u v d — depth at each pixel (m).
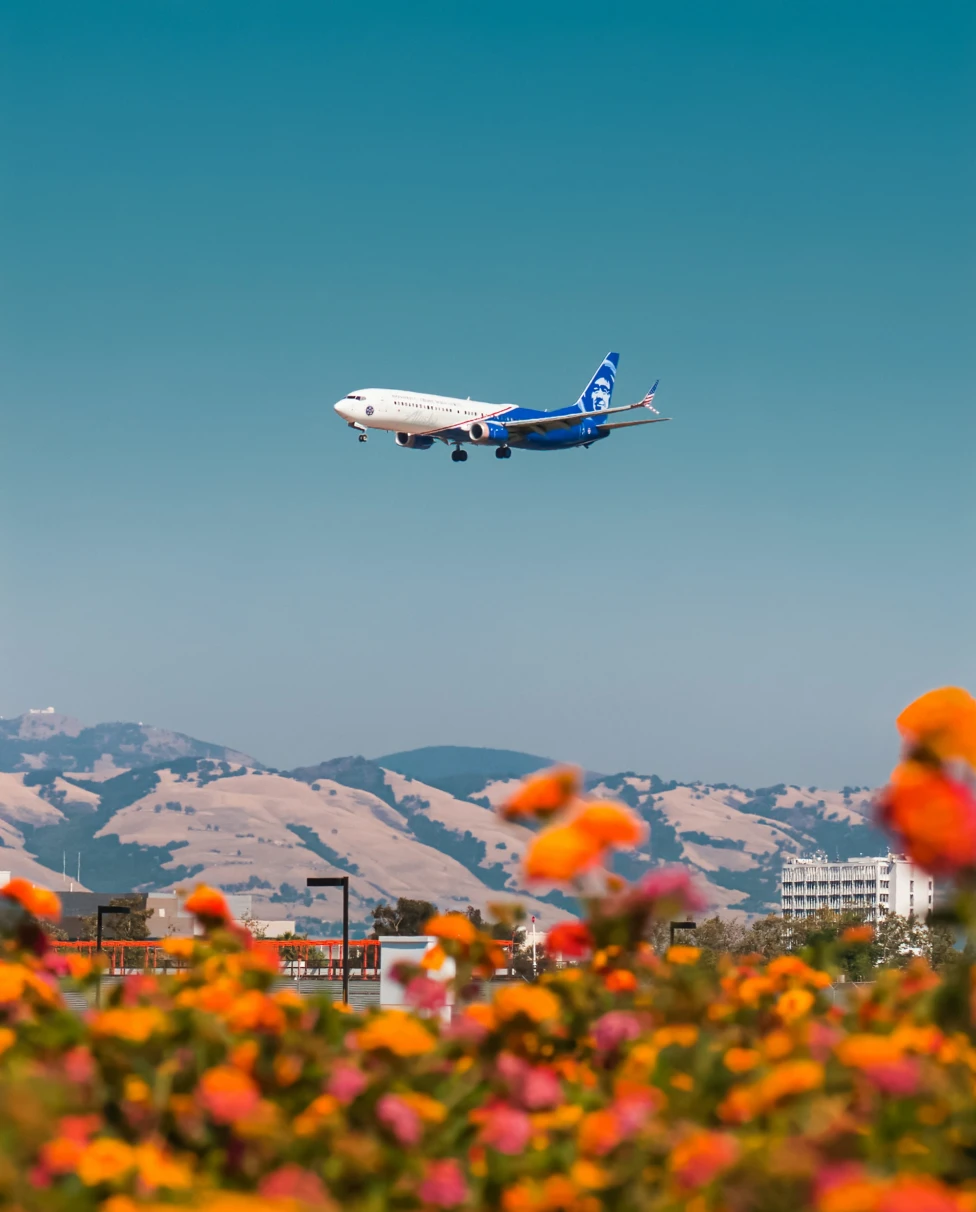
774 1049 11.59
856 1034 12.62
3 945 15.22
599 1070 12.50
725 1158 8.85
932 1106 9.97
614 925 13.39
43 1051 11.93
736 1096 10.70
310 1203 9.05
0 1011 12.86
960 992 11.76
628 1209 9.48
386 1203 9.83
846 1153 9.26
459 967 14.29
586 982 13.27
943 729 11.09
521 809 12.67
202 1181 10.00
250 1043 11.66
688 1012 13.01
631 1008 13.43
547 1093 11.25
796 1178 8.51
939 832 10.94
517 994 12.28
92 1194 9.05
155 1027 11.16
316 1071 11.65
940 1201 7.59
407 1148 10.42
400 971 14.31
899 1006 12.44
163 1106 10.75
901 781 11.13
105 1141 9.38
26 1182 9.11
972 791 11.15
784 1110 10.00
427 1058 11.64
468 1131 10.83
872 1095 10.11
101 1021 11.11
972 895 11.34
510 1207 9.66
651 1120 10.43
